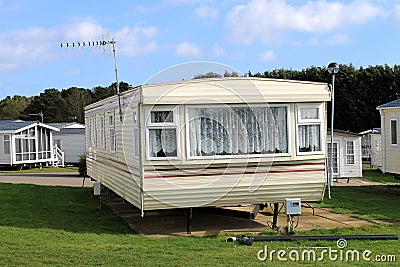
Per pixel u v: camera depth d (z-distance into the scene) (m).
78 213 11.35
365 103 33.81
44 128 33.28
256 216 10.65
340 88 34.28
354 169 20.00
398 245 7.98
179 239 8.44
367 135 32.72
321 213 11.33
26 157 31.20
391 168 17.28
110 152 11.80
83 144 36.19
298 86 9.05
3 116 60.22
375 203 13.05
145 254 7.11
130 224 10.00
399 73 33.62
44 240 7.93
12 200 13.09
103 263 6.54
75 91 56.34
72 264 6.46
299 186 9.20
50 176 24.70
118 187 10.85
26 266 6.34
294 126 9.08
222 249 7.59
